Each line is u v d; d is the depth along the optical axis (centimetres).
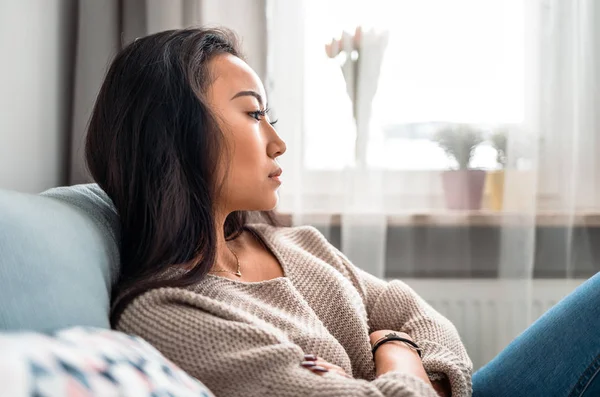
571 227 195
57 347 53
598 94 195
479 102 195
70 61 179
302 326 103
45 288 75
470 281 196
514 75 193
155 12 178
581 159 197
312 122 190
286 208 188
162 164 103
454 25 193
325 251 130
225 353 89
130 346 63
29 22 150
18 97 145
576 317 116
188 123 104
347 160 188
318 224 190
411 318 128
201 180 105
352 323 114
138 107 104
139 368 59
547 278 198
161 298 93
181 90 104
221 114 107
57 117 171
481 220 194
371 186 188
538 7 190
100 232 98
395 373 96
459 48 193
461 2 193
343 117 189
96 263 90
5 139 138
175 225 101
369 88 187
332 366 95
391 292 133
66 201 102
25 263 75
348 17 188
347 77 188
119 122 105
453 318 197
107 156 108
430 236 201
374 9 188
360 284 130
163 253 101
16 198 85
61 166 175
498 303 194
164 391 59
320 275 117
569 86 192
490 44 194
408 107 194
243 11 186
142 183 104
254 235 124
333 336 112
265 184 111
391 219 195
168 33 111
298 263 118
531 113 190
